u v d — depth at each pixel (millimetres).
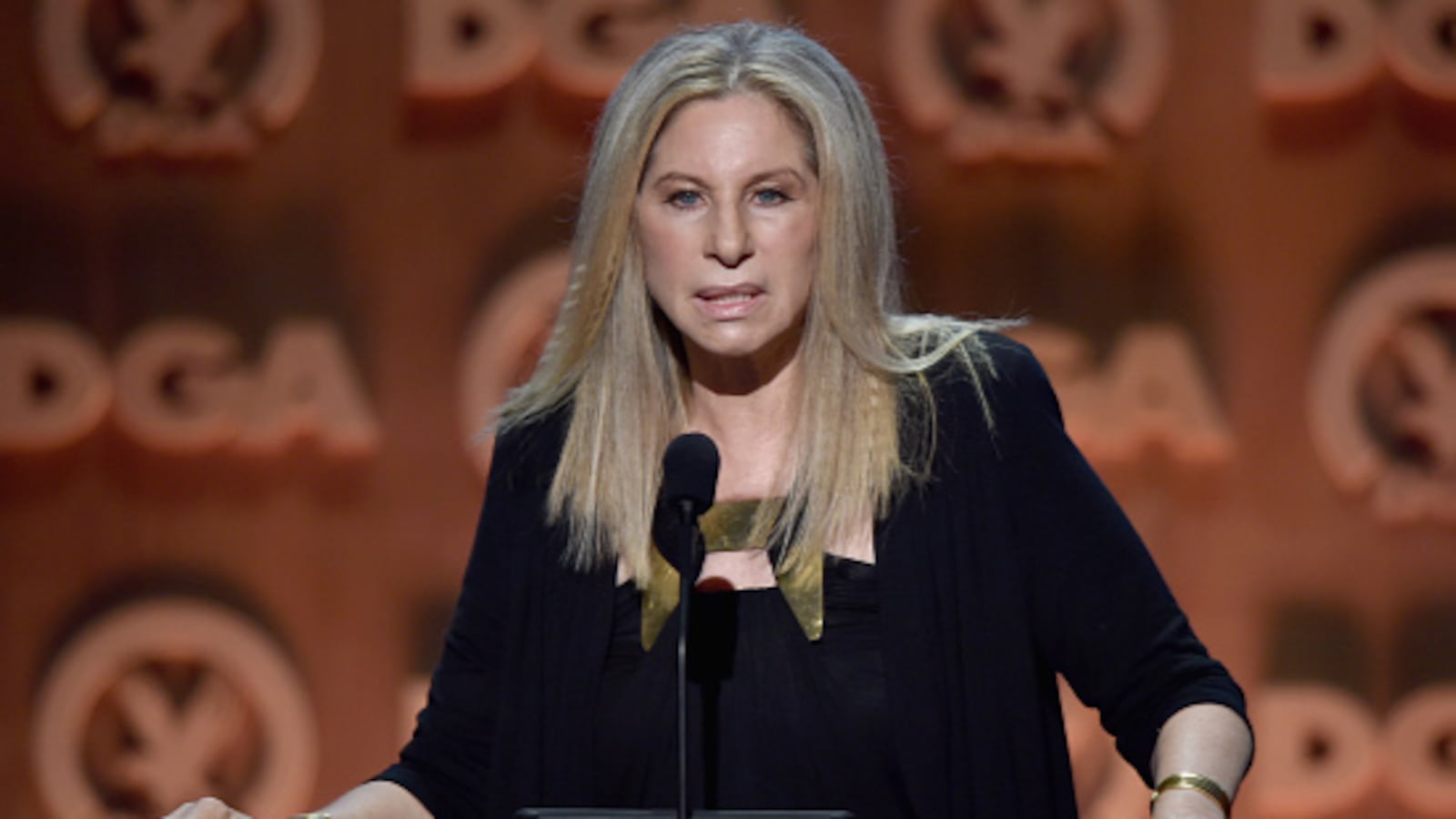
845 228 6148
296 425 15578
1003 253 15078
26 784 15758
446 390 15508
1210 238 15078
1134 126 15070
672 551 6293
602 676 6238
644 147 6109
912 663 5980
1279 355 15078
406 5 15398
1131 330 15109
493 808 6363
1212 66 15062
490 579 6656
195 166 15570
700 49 6113
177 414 15594
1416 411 15008
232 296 15594
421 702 15562
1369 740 15133
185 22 15484
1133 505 15164
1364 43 14953
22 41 15547
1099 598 6078
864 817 5945
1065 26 15031
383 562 15609
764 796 5949
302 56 15461
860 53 15078
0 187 15594
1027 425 6285
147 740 15703
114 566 15742
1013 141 15055
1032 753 6020
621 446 6461
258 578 15688
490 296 15438
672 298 6102
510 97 15383
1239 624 15172
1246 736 5727
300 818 6055
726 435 6500
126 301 15617
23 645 15727
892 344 6383
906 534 6148
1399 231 14992
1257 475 15125
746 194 6027
